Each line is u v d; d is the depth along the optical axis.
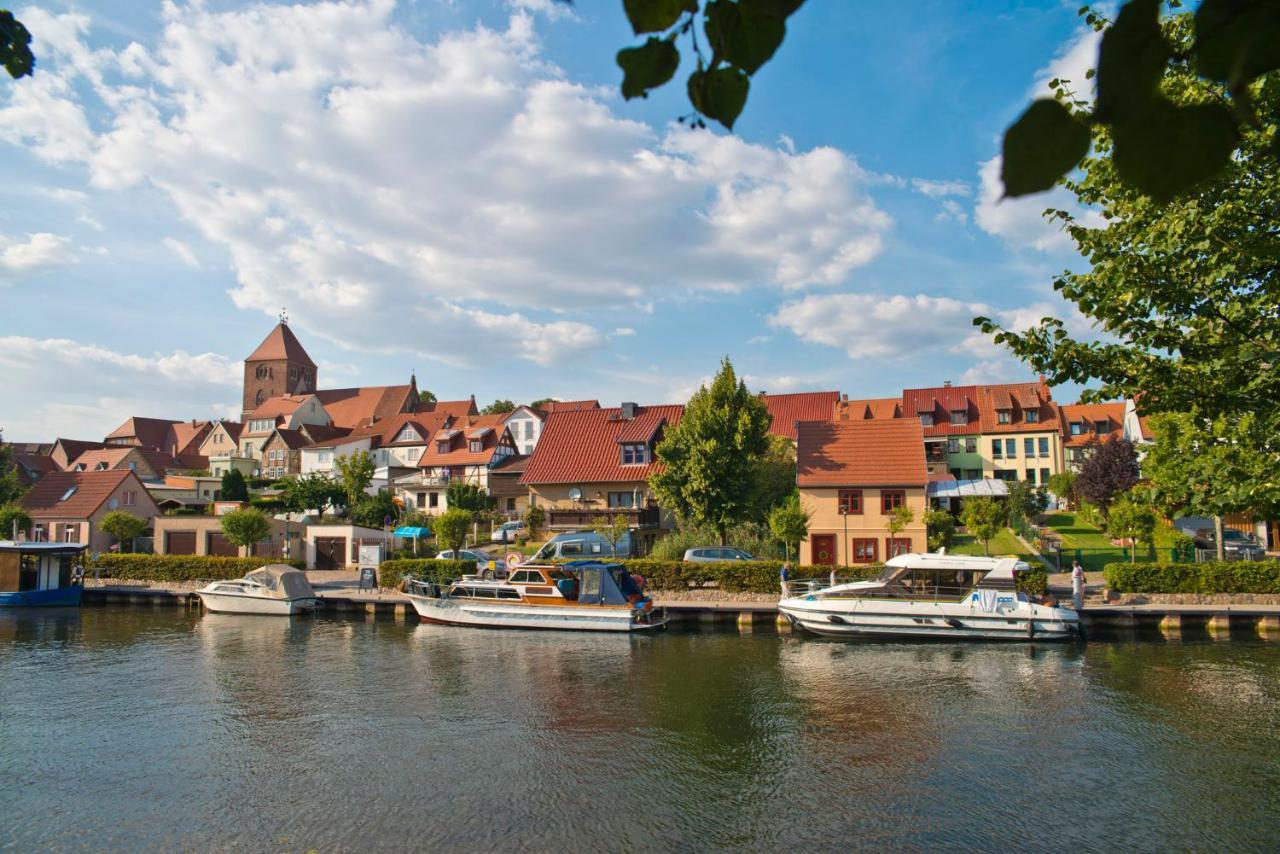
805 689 22.09
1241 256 8.04
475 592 34.34
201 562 45.12
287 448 97.06
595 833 13.02
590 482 53.00
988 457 73.00
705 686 22.53
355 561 52.19
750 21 1.66
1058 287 9.79
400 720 19.28
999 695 21.22
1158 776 15.15
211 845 12.70
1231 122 1.39
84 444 104.75
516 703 20.78
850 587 30.58
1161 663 25.17
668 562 37.12
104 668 25.61
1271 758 16.05
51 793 14.77
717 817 13.56
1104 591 33.78
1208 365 8.68
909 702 20.56
